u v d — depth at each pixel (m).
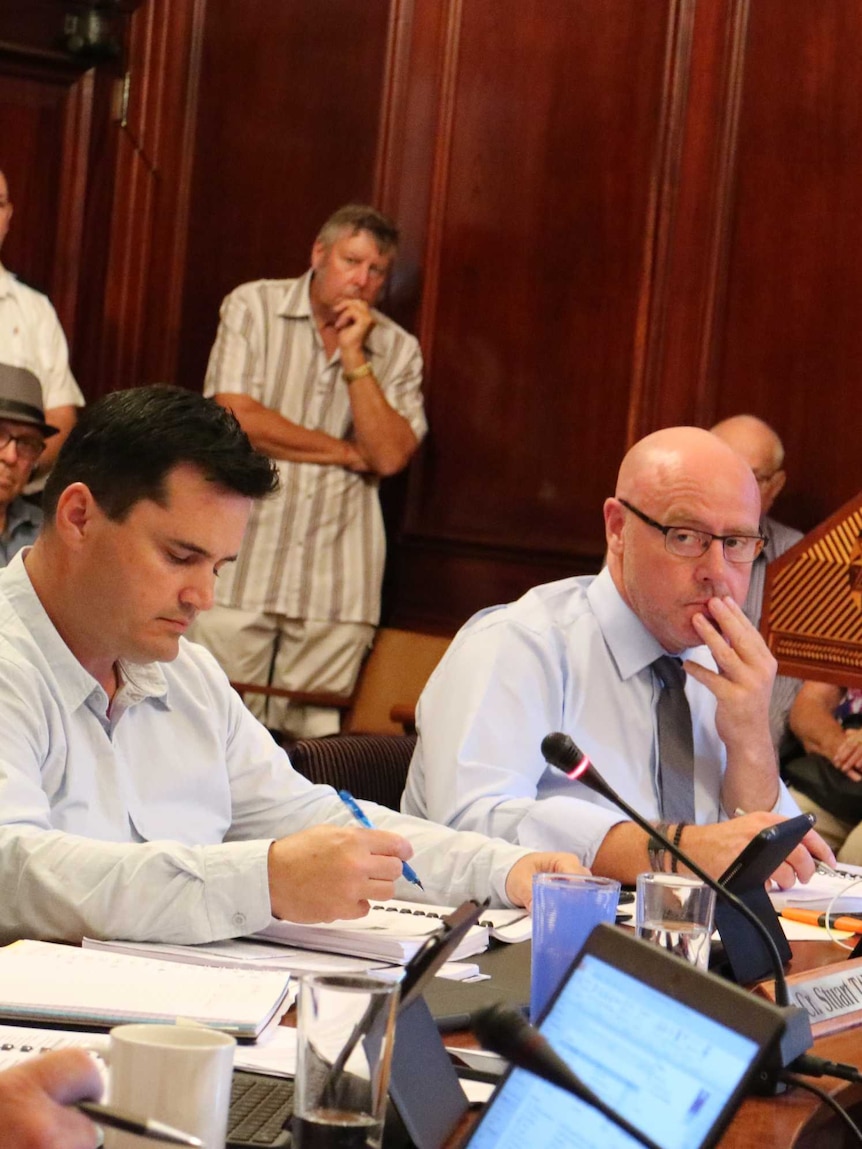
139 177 6.29
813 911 2.58
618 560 3.11
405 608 6.00
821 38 5.21
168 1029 1.23
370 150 6.03
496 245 5.84
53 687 2.18
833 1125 1.59
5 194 5.37
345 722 5.64
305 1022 1.22
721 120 5.39
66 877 1.94
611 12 5.62
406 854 1.96
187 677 2.41
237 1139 1.27
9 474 4.92
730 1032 1.07
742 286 5.36
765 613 3.09
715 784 3.09
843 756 4.60
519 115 5.79
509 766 2.89
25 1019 1.54
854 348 5.12
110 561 2.12
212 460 2.08
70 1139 1.11
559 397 5.71
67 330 6.25
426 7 5.94
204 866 1.93
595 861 2.61
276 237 6.18
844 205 5.16
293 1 6.16
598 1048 1.14
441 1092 1.36
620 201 5.60
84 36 6.08
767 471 5.01
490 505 5.84
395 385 5.76
